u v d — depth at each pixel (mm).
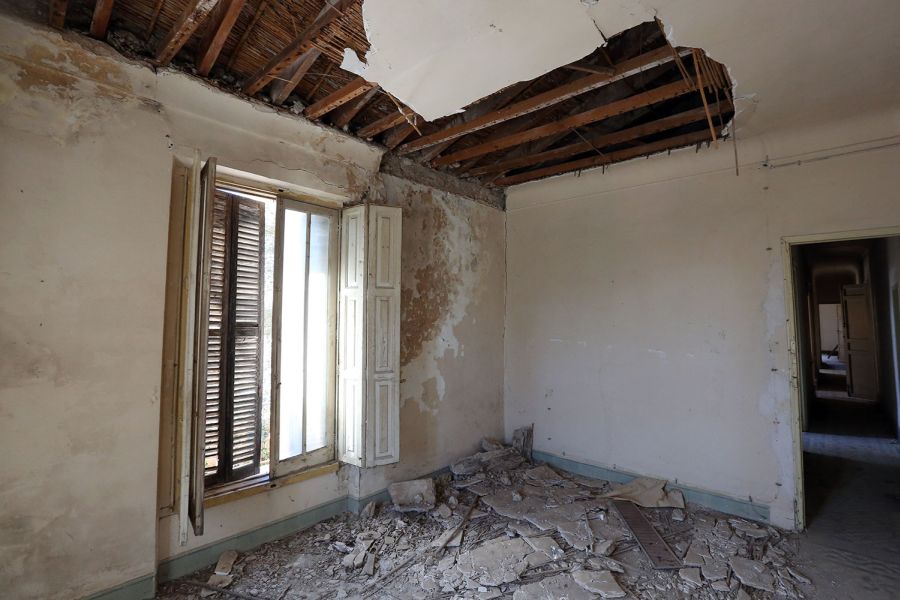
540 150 3758
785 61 2107
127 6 2113
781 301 3145
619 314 3898
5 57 1871
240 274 2951
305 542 2820
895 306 5352
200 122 2486
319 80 2770
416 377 3684
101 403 2100
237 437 2877
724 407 3344
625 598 2291
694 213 3531
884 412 6371
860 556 2689
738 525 3070
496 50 2094
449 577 2465
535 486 3709
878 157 2844
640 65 2211
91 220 2094
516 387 4547
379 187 3449
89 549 2045
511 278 4648
